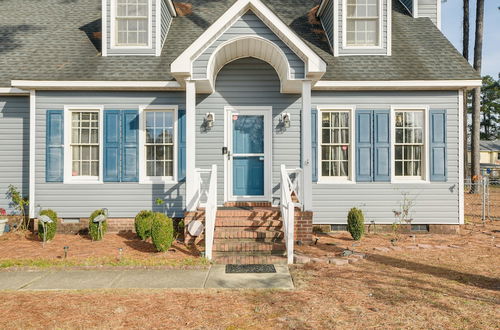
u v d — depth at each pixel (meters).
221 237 7.41
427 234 9.18
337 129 9.48
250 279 5.69
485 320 4.15
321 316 4.30
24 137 9.54
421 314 4.32
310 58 7.48
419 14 11.07
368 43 9.93
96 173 9.33
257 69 9.41
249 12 7.70
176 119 9.24
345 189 9.30
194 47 7.53
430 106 9.29
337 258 6.70
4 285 5.46
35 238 8.54
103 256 6.87
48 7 12.08
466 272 5.94
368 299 4.80
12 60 9.78
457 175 9.29
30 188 9.05
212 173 7.48
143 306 4.64
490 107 60.84
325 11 10.57
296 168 8.61
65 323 4.14
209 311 4.48
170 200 9.19
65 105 9.13
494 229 9.89
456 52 9.66
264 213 8.00
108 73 8.99
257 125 9.47
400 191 9.30
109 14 9.64
